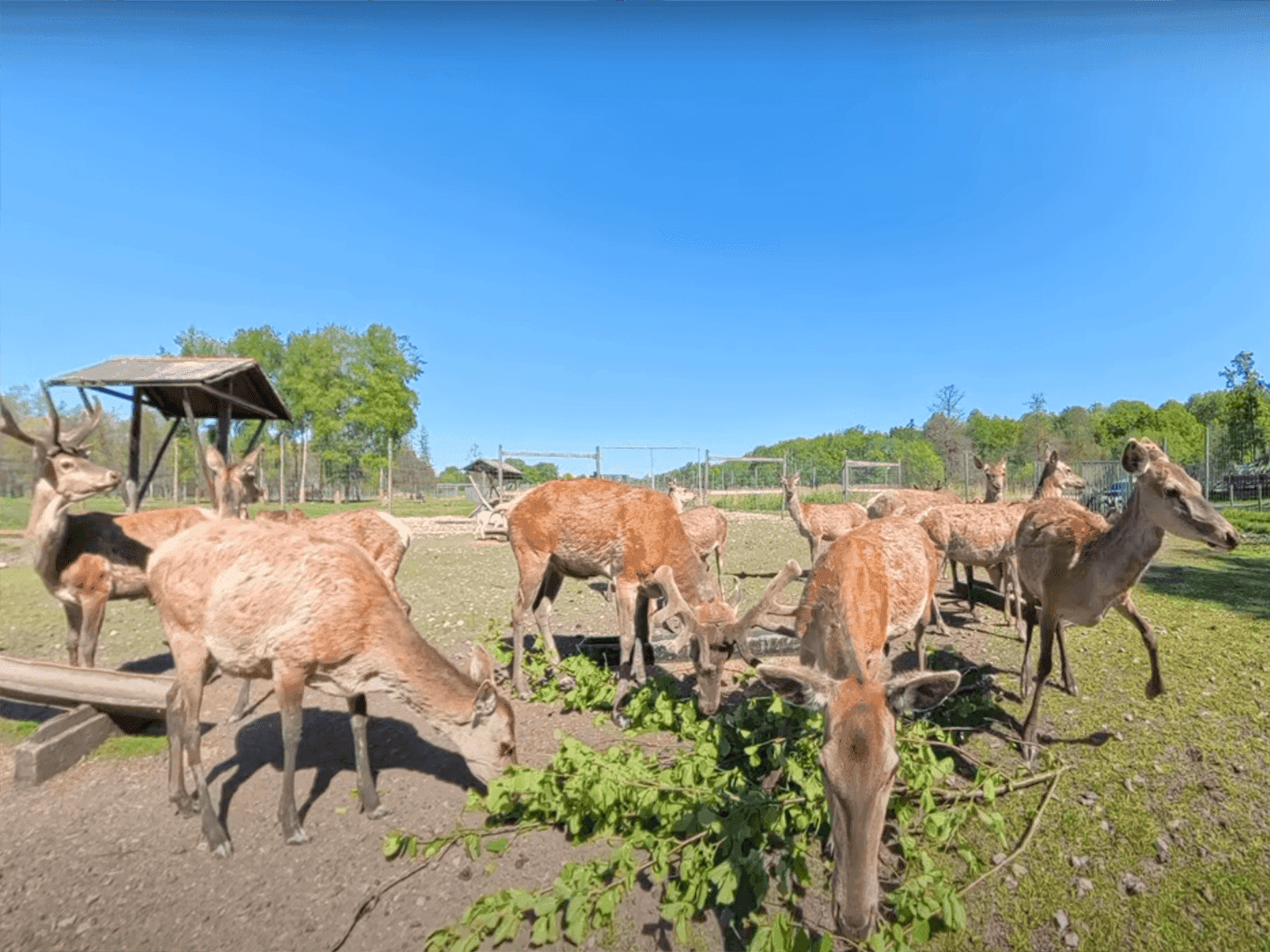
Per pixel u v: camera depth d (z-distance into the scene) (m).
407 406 55.12
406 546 6.85
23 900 3.47
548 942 3.18
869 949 2.87
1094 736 5.09
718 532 11.91
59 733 4.97
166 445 14.21
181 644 4.01
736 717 5.17
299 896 3.52
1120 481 23.64
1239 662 6.52
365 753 4.32
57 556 6.07
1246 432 31.12
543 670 6.91
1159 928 3.18
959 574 13.05
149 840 4.04
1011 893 3.45
